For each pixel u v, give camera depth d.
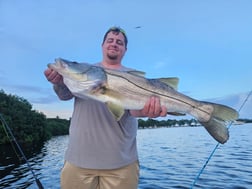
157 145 9.05
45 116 22.38
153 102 1.10
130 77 1.12
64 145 12.95
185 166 4.79
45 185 3.88
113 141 1.23
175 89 1.18
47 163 6.19
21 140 17.47
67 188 1.28
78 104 1.28
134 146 1.33
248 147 6.99
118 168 1.25
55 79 1.11
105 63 1.36
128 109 1.14
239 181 3.45
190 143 9.30
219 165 4.63
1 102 17.31
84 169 1.24
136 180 1.32
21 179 4.32
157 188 3.37
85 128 1.24
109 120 1.23
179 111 1.17
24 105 20.11
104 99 1.09
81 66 1.08
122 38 1.34
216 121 1.15
